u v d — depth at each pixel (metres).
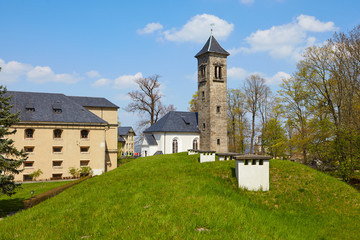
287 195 17.62
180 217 12.54
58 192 24.94
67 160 44.47
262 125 60.38
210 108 58.12
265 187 18.34
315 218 15.37
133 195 17.22
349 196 17.98
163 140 57.66
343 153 31.22
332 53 37.38
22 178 41.38
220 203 14.58
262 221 13.21
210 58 58.44
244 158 18.20
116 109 58.97
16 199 26.45
